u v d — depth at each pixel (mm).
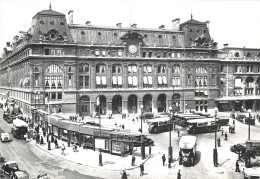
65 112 85062
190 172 40812
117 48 91562
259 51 111188
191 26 100688
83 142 52781
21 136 59219
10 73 124625
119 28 94438
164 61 96125
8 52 133875
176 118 74125
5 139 55969
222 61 104250
